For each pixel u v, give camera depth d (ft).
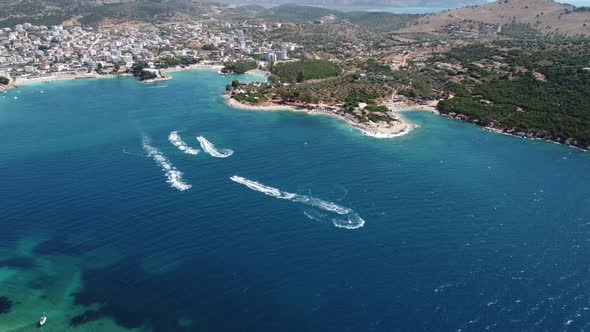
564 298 392.06
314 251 452.35
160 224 499.51
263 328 357.00
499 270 427.74
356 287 401.90
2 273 425.69
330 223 504.02
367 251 453.99
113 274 420.36
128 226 495.82
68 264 436.35
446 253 453.17
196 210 529.45
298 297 389.39
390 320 364.99
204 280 410.11
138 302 386.73
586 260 445.37
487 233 490.49
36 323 368.27
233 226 495.82
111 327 361.51
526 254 453.58
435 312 373.81
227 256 443.73
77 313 376.89
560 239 481.87
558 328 358.43
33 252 454.40
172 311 375.86
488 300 388.16
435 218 519.19
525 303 385.50
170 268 426.92
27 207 537.24
